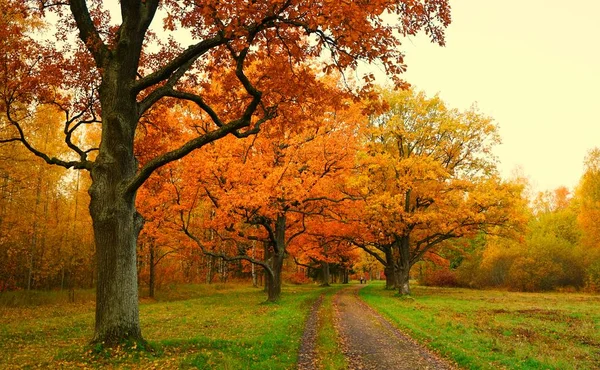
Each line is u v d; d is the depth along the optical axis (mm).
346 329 13273
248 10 6934
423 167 24797
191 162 17250
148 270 30781
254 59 9734
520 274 35344
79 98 12047
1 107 10977
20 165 20438
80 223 28422
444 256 49125
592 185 35688
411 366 8555
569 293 32375
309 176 20406
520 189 25562
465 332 12719
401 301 23375
